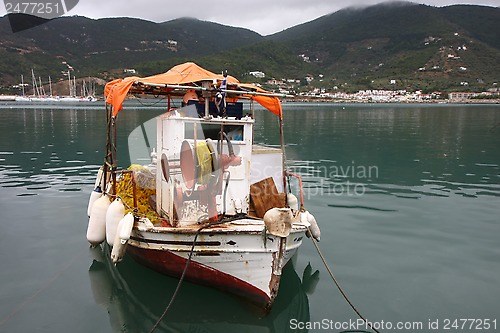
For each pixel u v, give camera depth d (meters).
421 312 5.52
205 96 5.97
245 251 5.44
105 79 148.62
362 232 8.48
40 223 8.95
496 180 13.30
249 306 5.67
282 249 5.30
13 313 5.43
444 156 18.06
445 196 11.27
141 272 6.69
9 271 6.65
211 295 5.95
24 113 48.03
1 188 11.91
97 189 8.14
